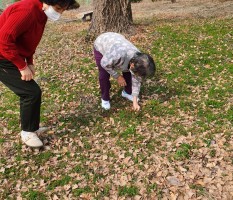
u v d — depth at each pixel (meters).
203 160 2.50
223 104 3.17
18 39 2.39
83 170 2.55
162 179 2.38
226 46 4.62
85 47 5.27
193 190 2.25
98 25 5.53
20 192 2.39
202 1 10.63
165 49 4.80
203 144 2.64
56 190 2.38
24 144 2.88
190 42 4.95
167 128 2.91
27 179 2.51
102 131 2.98
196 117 3.02
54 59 4.98
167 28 5.87
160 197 2.23
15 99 3.78
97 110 3.33
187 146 2.62
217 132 2.78
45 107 3.49
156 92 3.54
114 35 2.98
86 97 3.63
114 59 2.79
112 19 5.51
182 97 3.38
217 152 2.55
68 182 2.44
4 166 2.64
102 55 3.01
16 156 2.76
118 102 3.43
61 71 4.44
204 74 3.83
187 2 11.09
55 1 2.25
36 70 4.64
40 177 2.51
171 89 3.56
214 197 2.18
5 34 2.23
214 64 4.07
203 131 2.81
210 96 3.33
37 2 2.30
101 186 2.38
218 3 9.51
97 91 3.73
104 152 2.72
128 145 2.76
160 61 4.34
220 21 6.12
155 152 2.65
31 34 2.37
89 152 2.74
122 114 3.18
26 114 2.65
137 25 6.19
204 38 5.06
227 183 2.27
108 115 3.22
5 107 3.60
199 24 6.01
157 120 3.04
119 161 2.60
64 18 10.35
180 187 2.29
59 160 2.68
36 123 2.74
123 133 2.91
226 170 2.38
